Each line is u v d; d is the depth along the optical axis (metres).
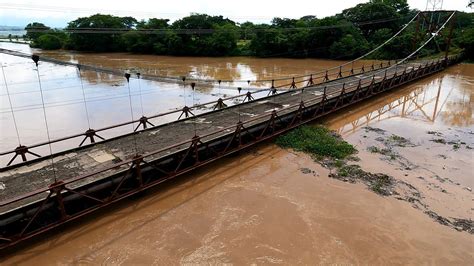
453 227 9.45
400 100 24.08
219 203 10.62
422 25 59.69
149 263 8.08
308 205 10.50
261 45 60.75
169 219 9.78
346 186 11.66
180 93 26.95
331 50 55.34
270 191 11.35
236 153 14.01
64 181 8.58
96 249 8.53
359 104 22.88
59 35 74.81
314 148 14.52
